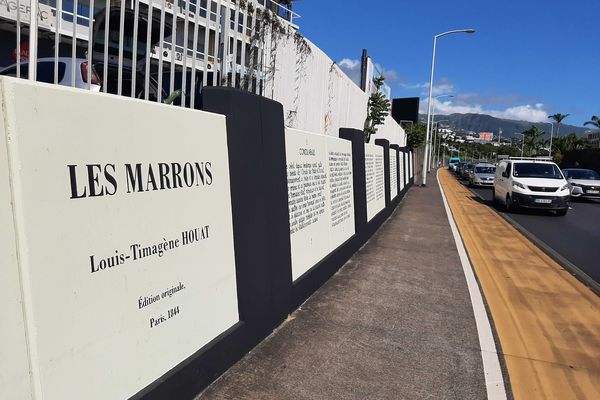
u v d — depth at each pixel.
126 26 3.22
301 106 6.95
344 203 6.82
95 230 2.16
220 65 3.73
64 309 2.00
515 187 15.26
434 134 72.44
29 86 1.84
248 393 3.07
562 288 6.15
